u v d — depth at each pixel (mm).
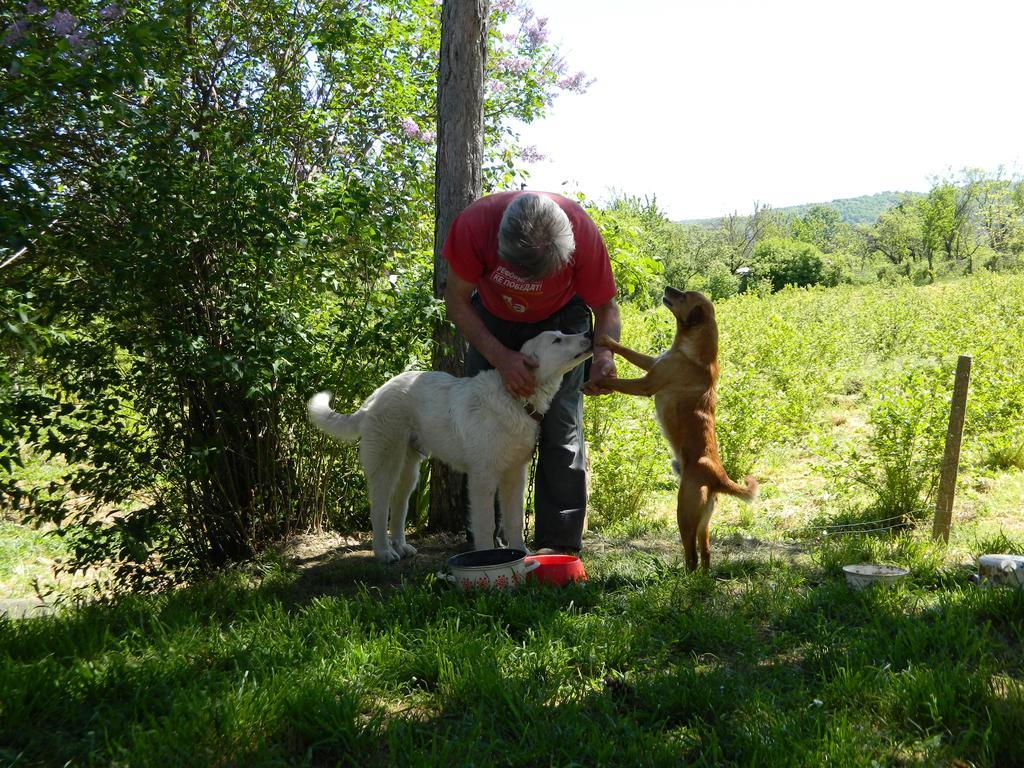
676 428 4297
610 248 7457
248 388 5047
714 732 2379
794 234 99062
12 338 4266
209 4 5953
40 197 4141
